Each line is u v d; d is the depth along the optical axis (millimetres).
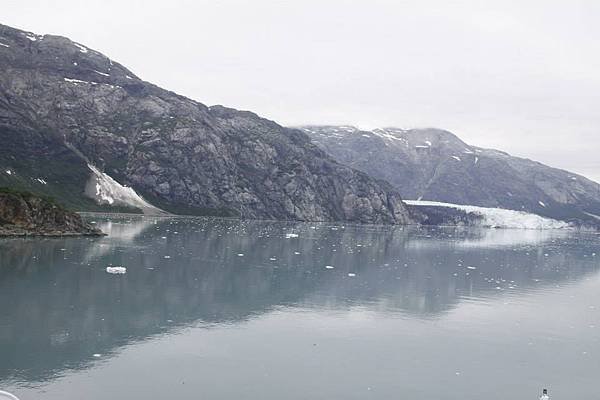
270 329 34281
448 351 31484
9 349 27438
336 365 27797
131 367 25797
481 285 57656
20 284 43156
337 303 43562
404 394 24328
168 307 38750
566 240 193875
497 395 24891
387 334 34531
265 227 150250
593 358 31422
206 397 22609
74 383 23328
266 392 23562
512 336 35688
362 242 112750
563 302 49844
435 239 142875
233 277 53188
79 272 49750
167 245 77812
